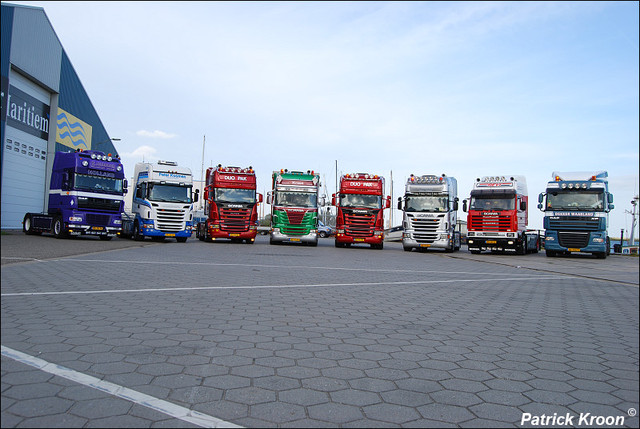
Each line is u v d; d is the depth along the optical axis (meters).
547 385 3.82
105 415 2.90
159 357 4.14
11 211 27.61
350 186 25.88
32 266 10.53
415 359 4.42
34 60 28.56
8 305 6.19
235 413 3.01
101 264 11.55
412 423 2.97
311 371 3.93
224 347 4.55
